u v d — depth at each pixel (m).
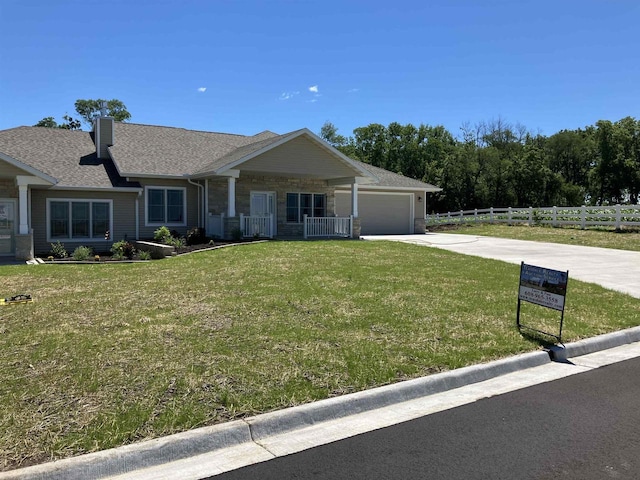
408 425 4.24
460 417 4.41
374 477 3.41
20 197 15.30
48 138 21.38
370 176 21.80
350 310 7.72
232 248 15.81
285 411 4.24
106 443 3.64
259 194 21.80
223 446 3.85
